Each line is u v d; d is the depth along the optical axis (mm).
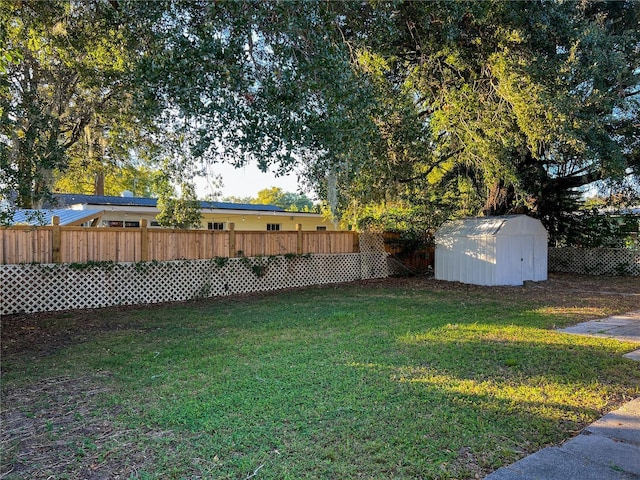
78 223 10125
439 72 8430
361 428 2855
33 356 4766
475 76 8430
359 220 12078
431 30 7055
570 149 9594
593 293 9695
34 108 5688
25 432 2857
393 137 8062
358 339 5359
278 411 3139
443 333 5648
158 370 4199
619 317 6855
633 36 9602
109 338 5609
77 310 7863
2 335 5836
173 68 3936
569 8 8344
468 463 2430
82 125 9133
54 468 2400
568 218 14406
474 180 13383
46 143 5953
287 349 4918
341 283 11820
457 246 11992
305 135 4348
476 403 3283
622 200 12711
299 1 4004
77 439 2752
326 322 6480
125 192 17609
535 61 7930
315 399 3363
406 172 10047
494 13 7309
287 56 4293
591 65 8234
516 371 4066
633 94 9891
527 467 2385
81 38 6020
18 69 6652
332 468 2375
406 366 4219
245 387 3652
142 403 3342
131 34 4992
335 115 4445
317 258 11672
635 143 10781
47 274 7785
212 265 9672
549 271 14883
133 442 2699
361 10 5488
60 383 3848
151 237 8977
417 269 14031
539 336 5484
